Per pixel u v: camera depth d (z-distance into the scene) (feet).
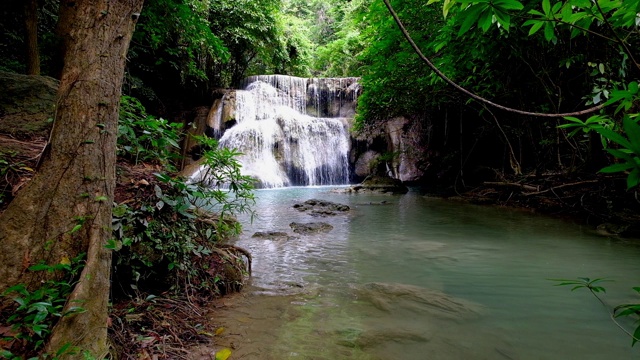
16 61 23.86
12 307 4.94
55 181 5.67
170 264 8.46
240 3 49.73
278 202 30.32
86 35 6.14
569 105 24.00
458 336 7.59
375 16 25.13
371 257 13.91
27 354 4.52
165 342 6.63
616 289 10.36
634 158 2.21
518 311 8.93
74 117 5.89
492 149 44.39
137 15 6.77
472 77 20.97
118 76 6.39
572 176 24.26
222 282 9.73
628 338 7.55
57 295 4.94
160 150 10.34
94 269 5.29
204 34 24.27
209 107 51.01
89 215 5.71
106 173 6.05
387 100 31.83
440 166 48.73
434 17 21.01
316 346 7.02
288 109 53.78
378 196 35.22
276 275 11.60
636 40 11.07
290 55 66.90
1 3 20.61
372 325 8.02
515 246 15.62
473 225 20.54
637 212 19.27
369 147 53.93
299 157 48.78
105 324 5.29
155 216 8.99
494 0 3.19
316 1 88.74
